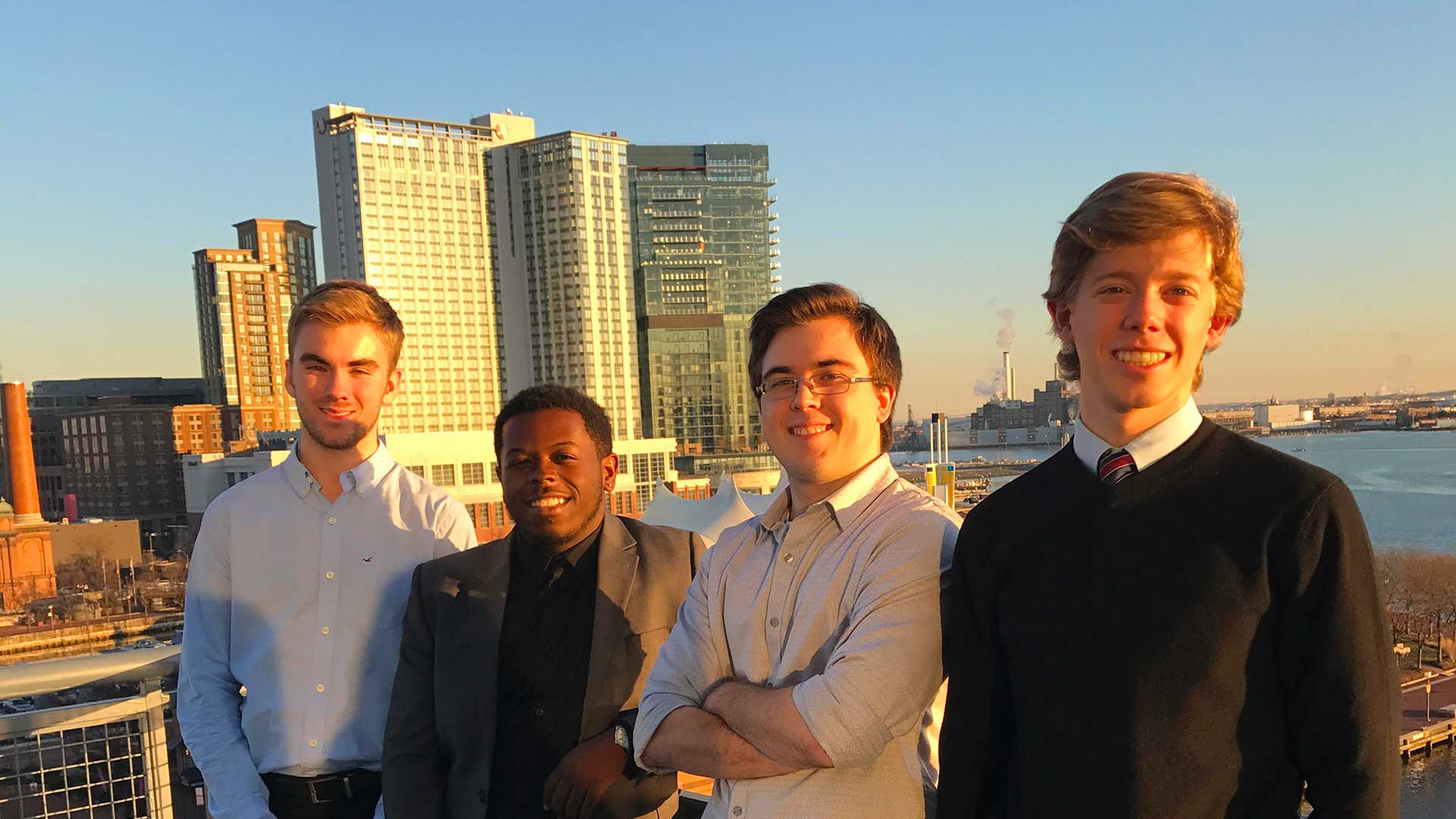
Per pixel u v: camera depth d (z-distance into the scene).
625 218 120.12
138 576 77.19
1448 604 43.34
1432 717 31.88
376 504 2.59
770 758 1.69
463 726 2.25
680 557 2.50
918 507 1.83
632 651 2.30
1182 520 1.41
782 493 2.02
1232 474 1.42
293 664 2.47
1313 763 1.34
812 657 1.78
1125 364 1.46
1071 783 1.41
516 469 2.30
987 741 1.61
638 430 121.12
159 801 2.87
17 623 62.50
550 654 2.30
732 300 144.62
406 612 2.43
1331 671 1.30
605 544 2.37
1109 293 1.49
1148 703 1.36
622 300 119.62
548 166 116.06
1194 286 1.45
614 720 2.21
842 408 1.83
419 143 113.38
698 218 143.88
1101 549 1.46
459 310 115.75
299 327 2.51
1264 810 1.36
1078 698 1.42
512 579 2.39
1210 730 1.34
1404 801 24.80
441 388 114.44
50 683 2.68
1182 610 1.37
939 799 1.64
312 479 2.56
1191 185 1.46
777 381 1.88
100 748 2.80
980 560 1.62
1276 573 1.35
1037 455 161.62
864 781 1.68
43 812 2.71
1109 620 1.42
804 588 1.82
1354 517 1.34
